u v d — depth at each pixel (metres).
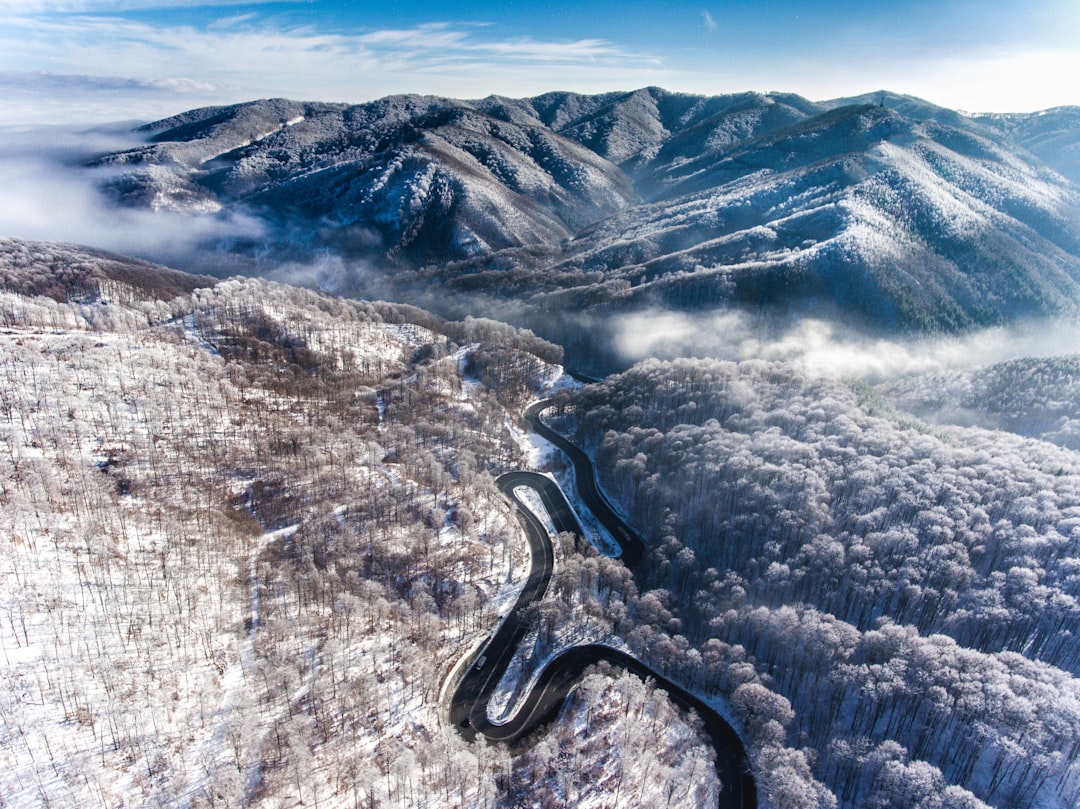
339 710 150.25
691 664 172.75
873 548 194.25
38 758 116.56
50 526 168.38
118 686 134.88
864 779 143.12
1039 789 134.12
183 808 119.19
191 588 170.25
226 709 142.00
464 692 170.50
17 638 135.50
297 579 183.12
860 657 165.38
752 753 155.12
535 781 143.88
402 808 132.38
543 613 188.12
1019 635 167.62
